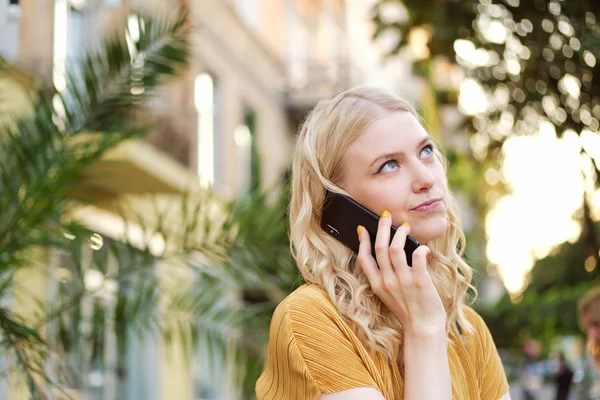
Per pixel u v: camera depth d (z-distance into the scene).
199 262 4.39
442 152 1.94
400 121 1.69
